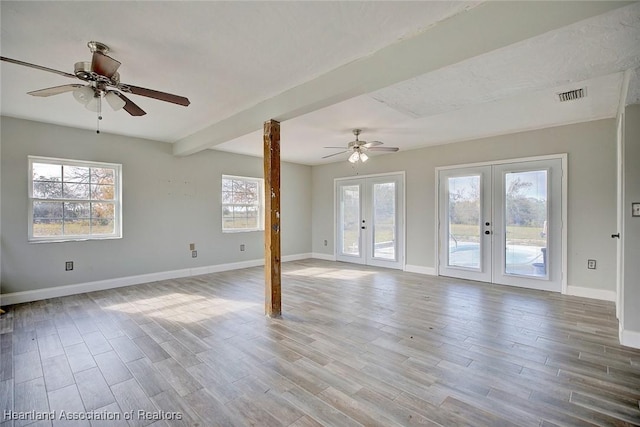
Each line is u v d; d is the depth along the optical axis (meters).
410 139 5.27
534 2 1.75
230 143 5.56
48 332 3.05
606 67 2.37
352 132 4.81
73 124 4.33
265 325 3.22
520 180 4.79
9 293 3.97
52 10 1.89
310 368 2.35
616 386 2.10
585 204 4.24
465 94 2.97
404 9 1.93
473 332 3.03
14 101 3.45
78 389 2.09
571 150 4.34
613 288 4.06
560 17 1.69
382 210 6.57
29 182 4.14
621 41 1.96
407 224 6.14
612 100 3.41
